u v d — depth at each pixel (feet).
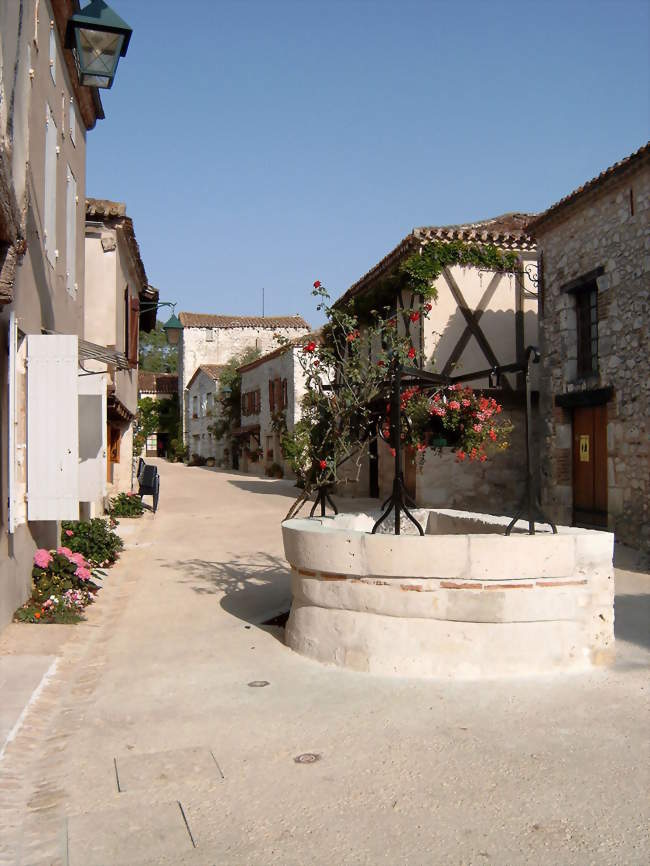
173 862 9.30
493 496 48.03
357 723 13.67
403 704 14.53
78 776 11.75
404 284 48.93
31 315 22.45
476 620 16.08
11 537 20.45
